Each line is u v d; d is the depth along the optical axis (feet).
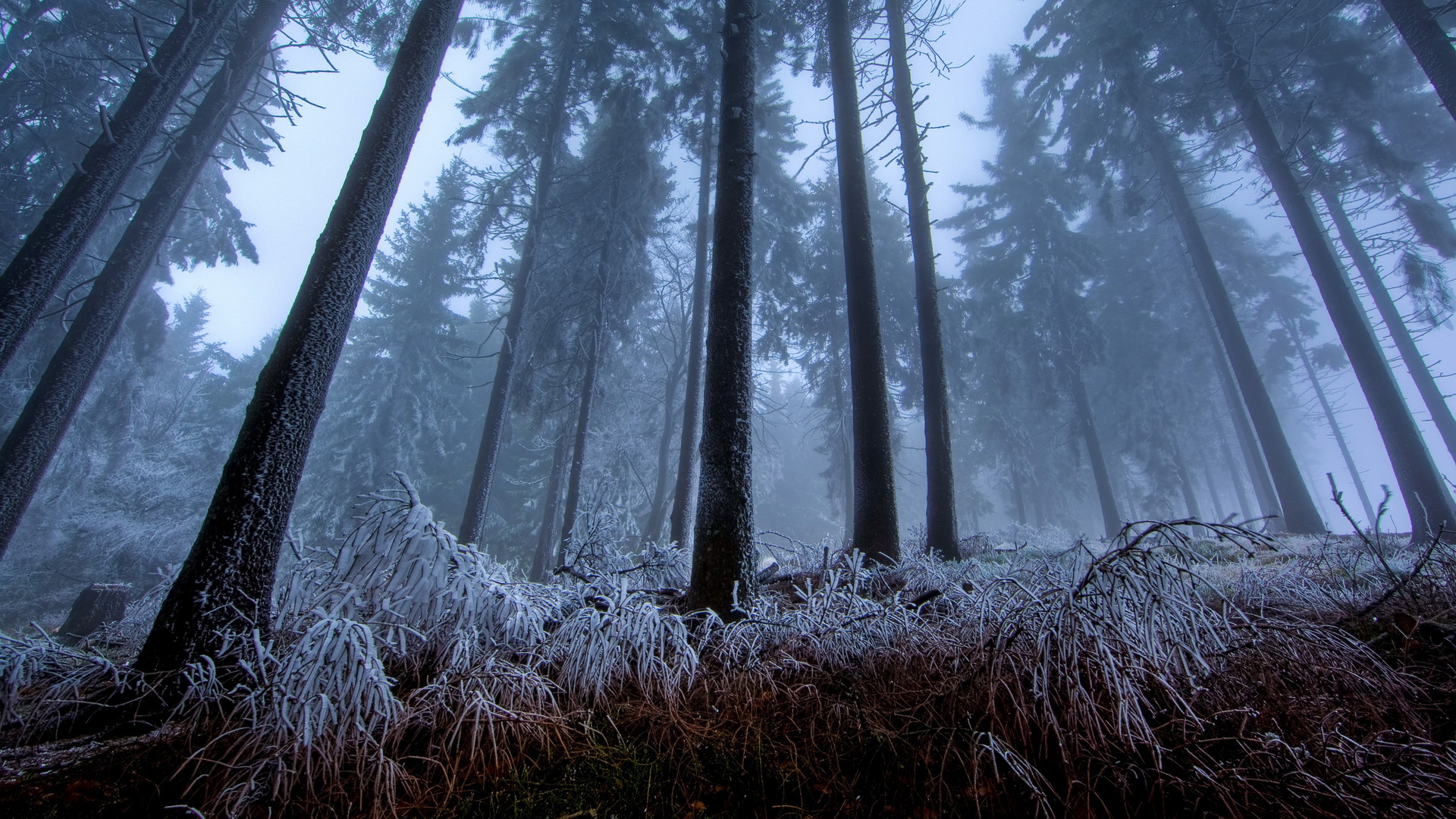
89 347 25.46
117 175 21.12
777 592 18.65
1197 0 39.63
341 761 7.45
